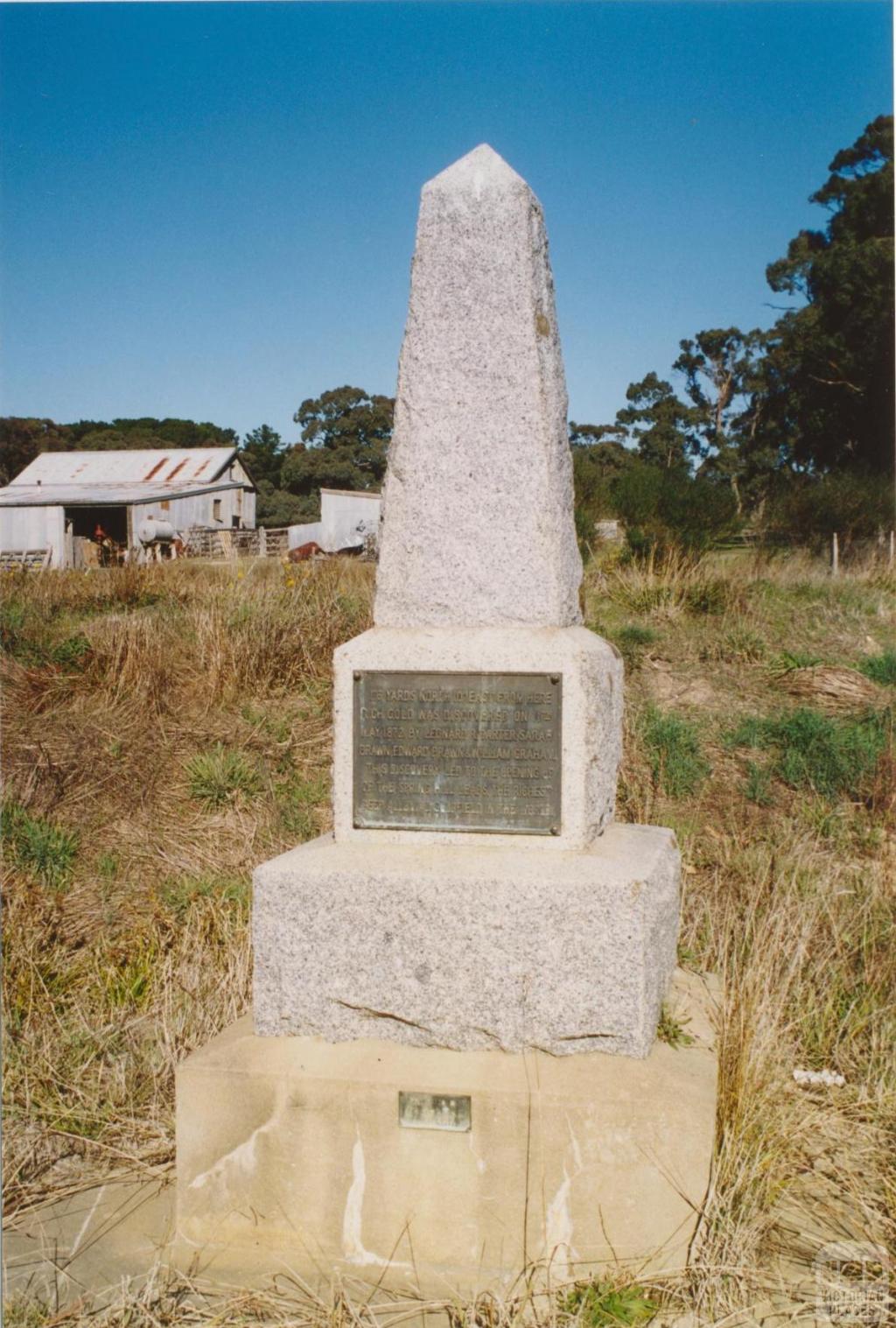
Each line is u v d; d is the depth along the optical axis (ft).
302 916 10.63
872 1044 13.21
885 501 53.06
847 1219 10.28
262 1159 10.13
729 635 29.43
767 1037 11.50
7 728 24.38
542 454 11.09
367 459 180.65
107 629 28.84
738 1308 9.02
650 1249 9.53
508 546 11.13
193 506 106.83
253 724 25.46
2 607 31.12
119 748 24.23
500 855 10.70
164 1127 12.19
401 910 10.42
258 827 21.99
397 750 11.09
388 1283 9.73
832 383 104.27
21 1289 9.70
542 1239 9.68
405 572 11.38
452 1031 10.37
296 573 36.17
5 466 155.63
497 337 11.19
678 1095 9.57
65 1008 15.11
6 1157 11.66
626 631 29.68
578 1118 9.61
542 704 10.78
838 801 22.44
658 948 10.71
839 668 27.50
